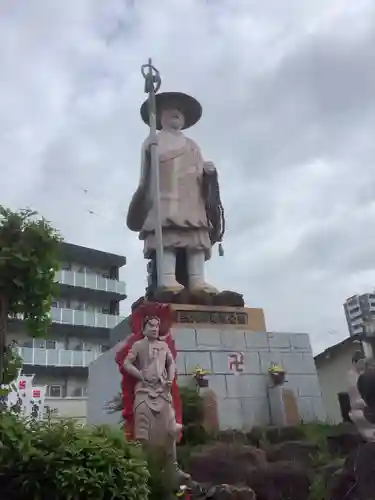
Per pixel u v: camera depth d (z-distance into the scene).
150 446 8.14
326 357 21.98
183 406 12.77
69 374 37.41
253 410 15.41
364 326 11.03
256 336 16.55
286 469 9.95
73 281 39.50
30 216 7.12
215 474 9.88
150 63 20.97
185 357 15.55
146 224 19.64
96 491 5.20
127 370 9.53
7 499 5.31
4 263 6.61
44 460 5.35
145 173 20.17
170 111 21.69
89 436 5.67
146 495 5.66
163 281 17.91
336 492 8.98
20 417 6.00
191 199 20.00
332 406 21.27
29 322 7.12
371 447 8.78
